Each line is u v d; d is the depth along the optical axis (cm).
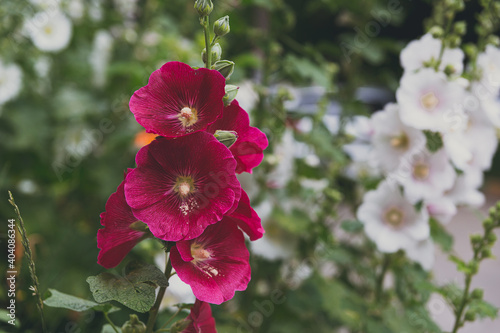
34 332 88
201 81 61
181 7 175
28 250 64
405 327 107
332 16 192
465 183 108
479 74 105
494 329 175
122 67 134
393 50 138
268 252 113
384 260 115
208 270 63
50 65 156
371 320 107
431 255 106
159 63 134
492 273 232
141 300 60
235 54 143
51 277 107
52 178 145
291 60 118
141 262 64
